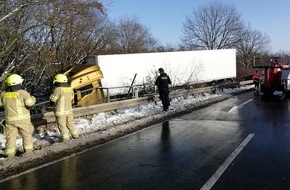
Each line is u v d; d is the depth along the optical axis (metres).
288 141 9.30
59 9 15.15
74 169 7.09
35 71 19.05
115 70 22.38
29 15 14.28
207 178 6.33
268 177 6.34
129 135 10.51
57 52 20.66
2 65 16.89
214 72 30.27
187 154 8.09
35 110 13.68
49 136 10.30
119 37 67.94
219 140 9.54
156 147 8.88
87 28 24.47
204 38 71.19
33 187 6.11
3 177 6.69
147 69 23.75
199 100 19.95
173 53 25.81
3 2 13.19
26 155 8.07
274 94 23.61
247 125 11.85
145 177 6.49
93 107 13.65
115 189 5.91
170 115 14.51
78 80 15.80
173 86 24.81
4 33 14.12
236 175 6.47
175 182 6.16
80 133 10.63
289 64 21.92
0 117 10.86
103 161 7.65
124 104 15.51
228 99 21.06
